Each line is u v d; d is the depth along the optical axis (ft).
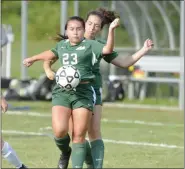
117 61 69.82
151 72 189.16
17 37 357.00
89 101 68.74
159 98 189.98
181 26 159.63
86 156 75.56
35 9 388.98
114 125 127.95
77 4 182.29
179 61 179.73
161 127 125.80
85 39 69.67
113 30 66.95
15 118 137.08
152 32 189.47
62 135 69.00
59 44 70.08
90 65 68.90
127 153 94.43
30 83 179.93
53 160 87.92
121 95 180.65
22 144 101.35
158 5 181.57
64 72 67.67
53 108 69.15
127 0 188.34
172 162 87.81
